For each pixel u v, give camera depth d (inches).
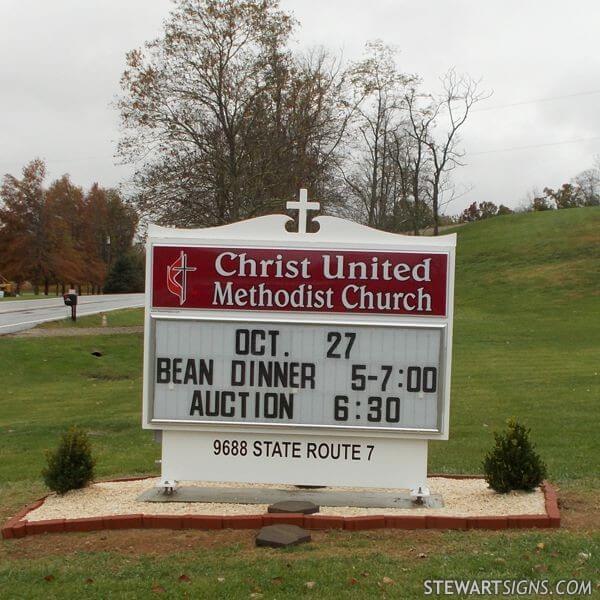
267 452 308.8
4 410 717.9
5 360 1011.3
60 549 265.1
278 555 251.9
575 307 1622.8
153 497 311.3
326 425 303.6
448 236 302.4
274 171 1231.5
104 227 3705.7
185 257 308.0
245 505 302.5
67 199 3686.0
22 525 280.7
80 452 329.7
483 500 306.7
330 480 306.7
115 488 339.0
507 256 2240.4
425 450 305.1
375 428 302.2
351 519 276.8
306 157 1259.2
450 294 301.7
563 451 436.1
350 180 1753.2
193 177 1206.3
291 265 305.7
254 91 1248.8
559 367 852.6
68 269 3287.4
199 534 275.3
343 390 303.7
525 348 1107.9
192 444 311.6
